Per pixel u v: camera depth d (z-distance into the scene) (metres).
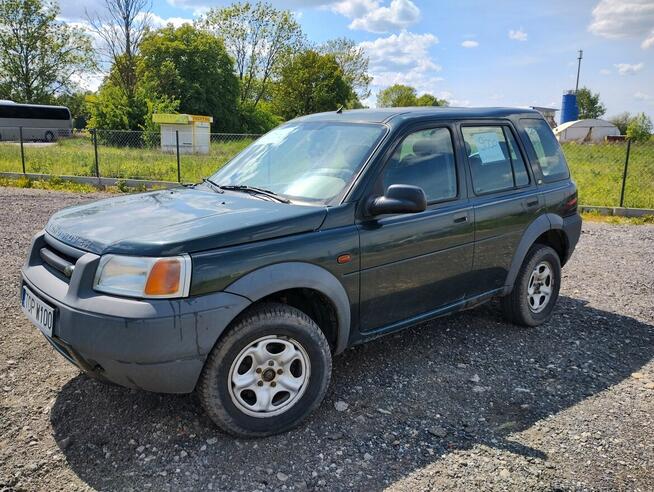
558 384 3.78
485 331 4.71
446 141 4.02
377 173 3.48
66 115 45.88
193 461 2.83
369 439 3.07
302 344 3.11
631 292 5.96
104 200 3.81
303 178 3.63
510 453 2.96
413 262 3.63
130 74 37.22
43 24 53.66
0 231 8.32
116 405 3.33
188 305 2.68
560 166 5.09
